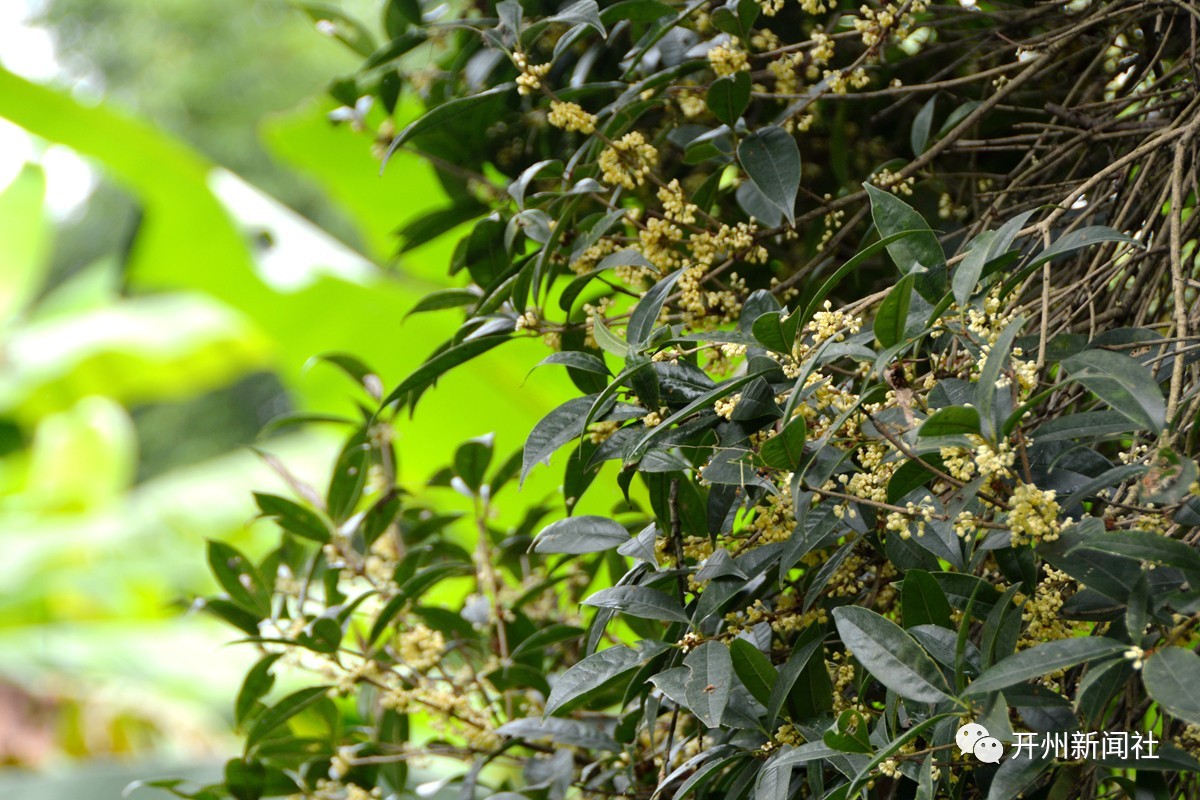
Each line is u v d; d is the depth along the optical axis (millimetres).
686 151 3895
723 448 3666
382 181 4746
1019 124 3910
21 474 13031
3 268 10211
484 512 4121
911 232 3613
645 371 3686
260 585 4070
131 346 11312
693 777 3670
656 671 3768
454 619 4043
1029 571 3619
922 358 3695
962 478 3582
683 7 4008
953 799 3617
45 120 5863
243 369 13023
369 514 4113
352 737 4117
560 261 3959
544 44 4102
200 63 18922
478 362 5707
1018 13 3973
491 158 4164
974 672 3596
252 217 5992
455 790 4402
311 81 18922
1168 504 3582
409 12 4199
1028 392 3613
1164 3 3867
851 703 3719
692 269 3834
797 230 4062
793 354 3648
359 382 4117
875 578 3773
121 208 23078
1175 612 3562
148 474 23531
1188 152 3844
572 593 4199
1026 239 3828
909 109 4102
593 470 3791
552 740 3928
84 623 10320
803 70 3949
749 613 3750
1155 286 3807
